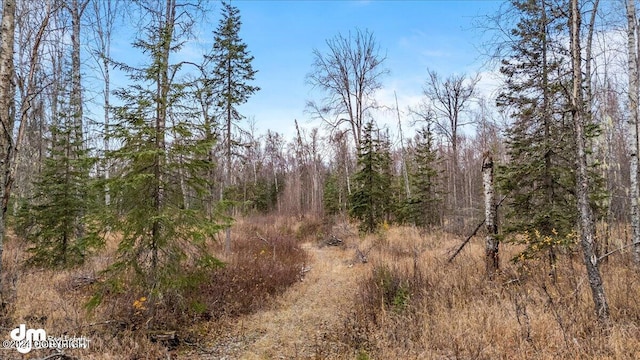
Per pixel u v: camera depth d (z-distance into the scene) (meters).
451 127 25.02
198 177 6.87
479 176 30.03
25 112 6.82
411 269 9.95
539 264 8.31
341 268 13.20
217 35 14.34
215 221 6.72
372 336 6.11
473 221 20.69
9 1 5.45
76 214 10.52
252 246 15.77
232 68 14.52
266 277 10.16
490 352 4.95
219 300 8.08
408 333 5.88
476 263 9.80
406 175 24.84
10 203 13.25
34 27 8.85
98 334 5.83
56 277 9.00
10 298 6.90
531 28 7.63
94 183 5.96
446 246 14.62
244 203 7.27
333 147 31.75
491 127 22.12
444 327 5.86
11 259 9.81
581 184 5.63
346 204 27.42
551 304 5.85
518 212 9.45
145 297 6.42
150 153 5.82
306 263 14.25
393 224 22.11
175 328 6.56
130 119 6.03
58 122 12.23
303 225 25.56
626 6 8.68
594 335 5.08
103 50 14.96
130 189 6.08
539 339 5.18
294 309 8.48
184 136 6.39
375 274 9.12
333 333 6.83
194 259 6.59
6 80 5.39
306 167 42.84
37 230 10.75
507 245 12.08
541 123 8.91
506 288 7.28
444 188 26.92
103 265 9.84
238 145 15.03
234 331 7.00
